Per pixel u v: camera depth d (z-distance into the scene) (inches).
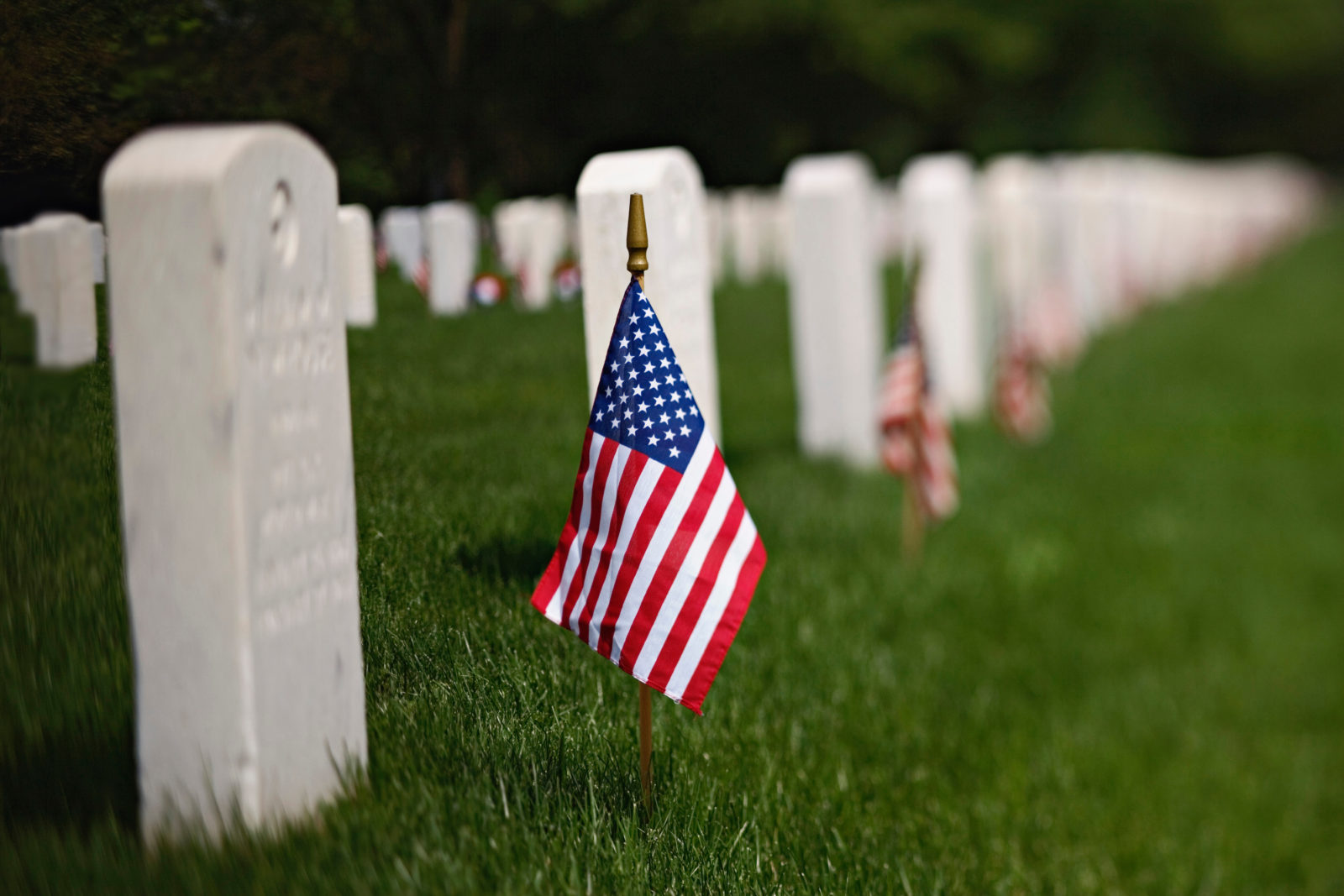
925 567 340.5
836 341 408.5
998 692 291.6
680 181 222.1
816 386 412.5
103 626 143.1
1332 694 349.1
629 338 155.2
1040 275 682.2
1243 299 1273.4
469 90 279.1
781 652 251.9
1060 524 424.2
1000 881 209.6
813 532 335.0
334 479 139.3
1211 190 1466.5
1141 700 315.0
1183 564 418.0
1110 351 810.8
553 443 231.1
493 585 193.3
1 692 137.3
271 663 129.4
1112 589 380.2
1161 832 258.4
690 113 1050.1
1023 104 1712.6
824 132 1322.6
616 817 163.6
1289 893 255.6
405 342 216.5
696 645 155.3
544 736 170.9
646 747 167.5
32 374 141.7
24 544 140.7
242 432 122.2
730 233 741.9
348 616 143.6
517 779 161.3
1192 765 292.5
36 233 141.9
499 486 217.2
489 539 200.7
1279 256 1998.0
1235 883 250.1
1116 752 284.5
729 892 165.0
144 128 156.8
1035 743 273.4
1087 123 1895.9
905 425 340.2
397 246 229.9
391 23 239.5
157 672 126.9
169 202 118.3
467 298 238.5
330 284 135.9
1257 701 337.4
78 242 142.3
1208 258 1423.5
